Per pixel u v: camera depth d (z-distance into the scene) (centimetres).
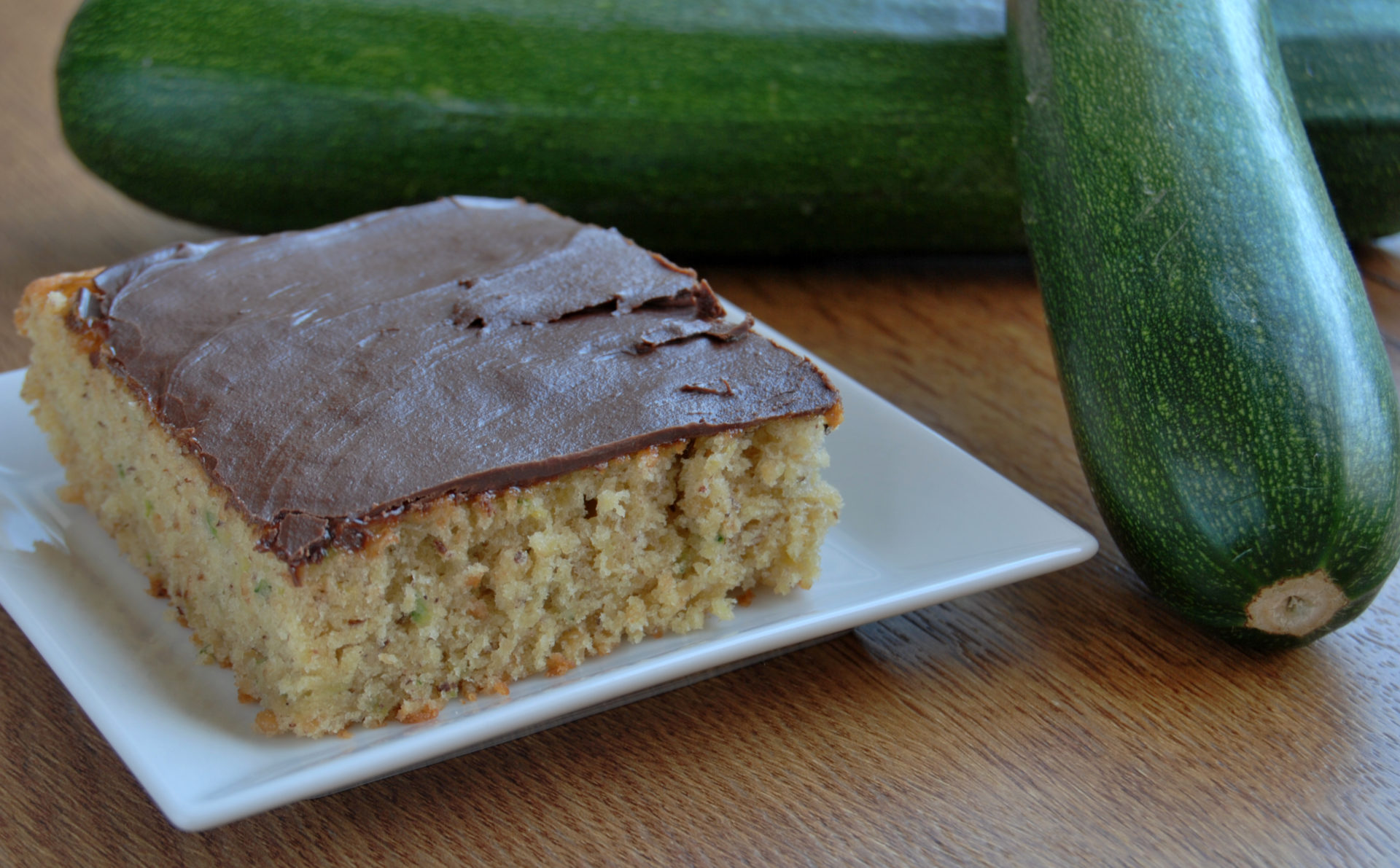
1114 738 49
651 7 66
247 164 65
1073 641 51
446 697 49
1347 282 50
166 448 49
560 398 49
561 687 47
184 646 50
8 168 72
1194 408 49
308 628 47
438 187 66
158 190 66
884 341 64
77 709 49
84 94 65
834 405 50
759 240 67
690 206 66
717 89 65
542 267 54
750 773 48
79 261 66
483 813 47
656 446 49
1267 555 48
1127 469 50
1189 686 50
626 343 51
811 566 51
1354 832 47
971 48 66
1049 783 48
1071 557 51
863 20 66
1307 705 50
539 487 48
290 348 50
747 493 50
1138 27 55
